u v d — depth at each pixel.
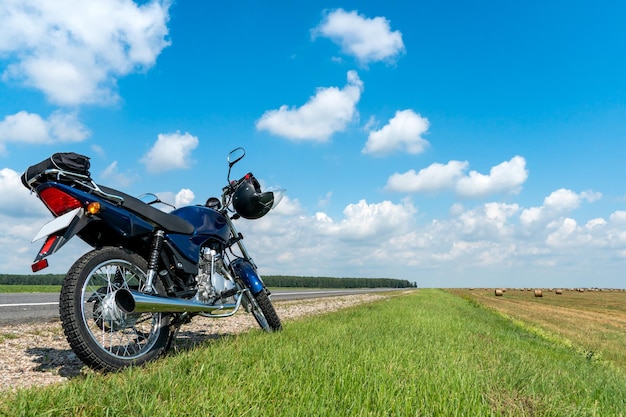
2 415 2.13
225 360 3.44
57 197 3.48
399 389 3.00
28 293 14.70
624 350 13.17
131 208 3.88
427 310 14.11
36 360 4.11
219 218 5.19
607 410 3.32
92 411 2.24
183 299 4.21
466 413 2.62
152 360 3.80
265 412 2.36
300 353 3.95
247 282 5.60
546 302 44.72
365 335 5.68
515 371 4.30
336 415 2.39
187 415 2.25
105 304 3.62
